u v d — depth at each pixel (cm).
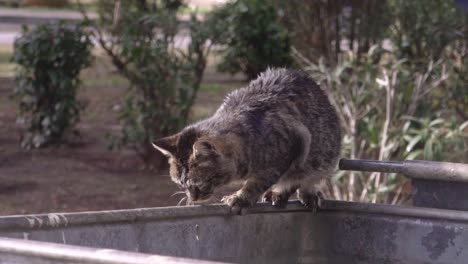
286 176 508
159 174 994
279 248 466
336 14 1021
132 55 974
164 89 990
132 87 1037
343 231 466
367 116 764
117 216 373
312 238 476
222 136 477
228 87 1588
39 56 1061
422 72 841
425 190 445
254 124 491
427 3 968
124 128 1024
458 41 970
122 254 265
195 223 414
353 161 473
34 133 1110
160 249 395
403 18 968
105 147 1121
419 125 775
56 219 350
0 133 1186
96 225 366
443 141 718
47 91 1091
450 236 434
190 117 1055
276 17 1113
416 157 772
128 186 934
